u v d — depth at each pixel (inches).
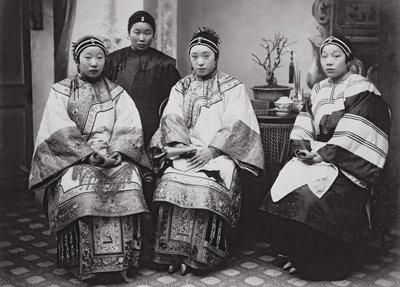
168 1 204.7
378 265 160.1
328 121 155.9
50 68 199.6
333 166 149.4
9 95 222.5
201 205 146.9
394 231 179.9
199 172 152.2
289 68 191.9
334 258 151.0
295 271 153.9
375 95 153.7
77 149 148.4
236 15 212.7
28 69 229.1
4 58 219.1
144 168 161.0
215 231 151.9
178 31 209.5
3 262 160.6
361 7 201.5
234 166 158.4
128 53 179.5
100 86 159.8
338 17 204.1
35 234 183.8
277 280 150.1
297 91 189.5
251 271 156.0
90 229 144.3
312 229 148.3
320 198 145.9
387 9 173.8
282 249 152.6
